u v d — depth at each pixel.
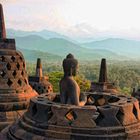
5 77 19.50
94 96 15.19
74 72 13.34
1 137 12.80
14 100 19.11
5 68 19.55
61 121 11.27
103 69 34.56
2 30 20.42
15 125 12.80
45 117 11.72
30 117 12.30
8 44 20.09
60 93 13.35
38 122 11.71
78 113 11.23
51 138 11.02
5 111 18.62
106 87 33.56
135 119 11.86
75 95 13.01
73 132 10.99
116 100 13.88
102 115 11.40
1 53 19.67
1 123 17.86
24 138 11.50
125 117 11.55
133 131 11.32
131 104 11.93
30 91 20.66
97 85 33.59
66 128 11.06
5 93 19.17
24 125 12.05
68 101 13.01
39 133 11.32
